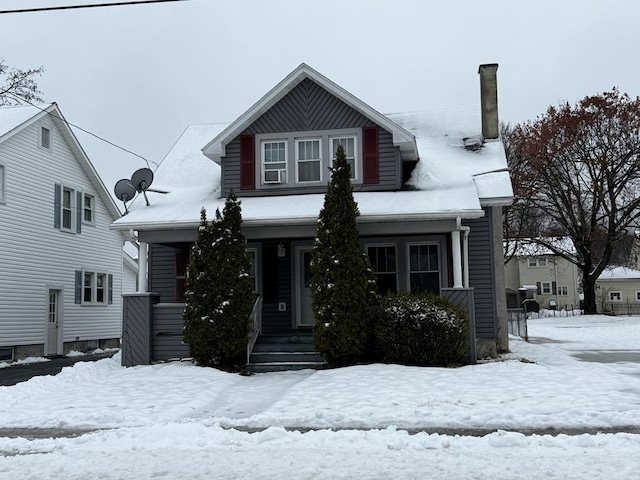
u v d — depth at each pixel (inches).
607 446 286.5
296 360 592.4
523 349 754.2
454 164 727.1
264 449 297.3
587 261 1620.3
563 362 624.7
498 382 459.2
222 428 349.7
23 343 882.8
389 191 663.1
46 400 452.4
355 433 319.3
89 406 423.5
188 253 719.7
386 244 671.8
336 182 577.3
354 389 443.5
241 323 576.1
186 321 581.6
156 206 691.4
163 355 617.9
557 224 1780.3
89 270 1059.3
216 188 738.8
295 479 243.6
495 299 647.1
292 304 682.8
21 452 309.7
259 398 454.6
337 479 242.4
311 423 362.9
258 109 684.1
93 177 1068.5
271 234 620.4
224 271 577.9
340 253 563.8
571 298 2551.7
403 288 661.9
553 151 1493.6
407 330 545.3
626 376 495.2
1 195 848.9
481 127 820.0
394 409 378.6
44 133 951.6
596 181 1509.6
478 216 576.1
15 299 869.2
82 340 1029.8
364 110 666.8
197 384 497.7
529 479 236.8
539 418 347.3
